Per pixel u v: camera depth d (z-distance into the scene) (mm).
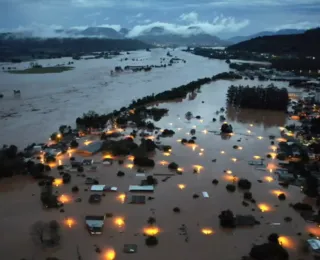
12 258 74688
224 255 77000
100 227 84500
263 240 83062
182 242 81438
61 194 103750
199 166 126875
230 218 88375
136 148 138750
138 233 84562
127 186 109812
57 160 130000
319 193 106500
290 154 137625
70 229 85750
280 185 112938
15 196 102562
